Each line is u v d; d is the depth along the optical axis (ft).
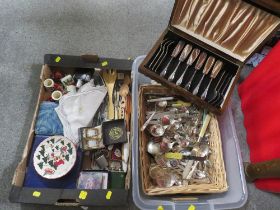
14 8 6.12
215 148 4.46
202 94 4.42
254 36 4.13
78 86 5.06
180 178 4.37
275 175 4.14
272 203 4.79
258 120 4.75
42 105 4.88
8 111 5.28
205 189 4.09
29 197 4.05
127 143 4.60
